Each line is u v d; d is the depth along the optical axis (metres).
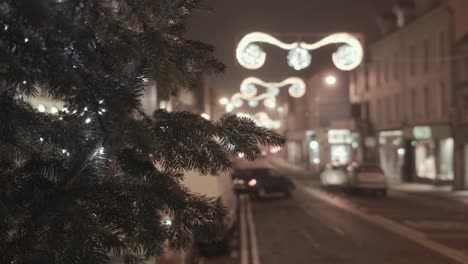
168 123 2.32
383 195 30.33
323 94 57.72
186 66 2.52
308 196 30.50
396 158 42.03
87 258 2.08
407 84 38.97
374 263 11.73
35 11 1.79
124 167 2.37
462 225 17.72
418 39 37.09
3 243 2.21
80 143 2.33
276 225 18.45
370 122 47.75
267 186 28.59
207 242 2.47
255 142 2.48
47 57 1.88
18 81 1.91
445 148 34.00
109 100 1.96
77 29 1.90
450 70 32.25
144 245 2.25
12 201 2.21
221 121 2.52
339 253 12.99
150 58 2.12
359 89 50.97
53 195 2.25
